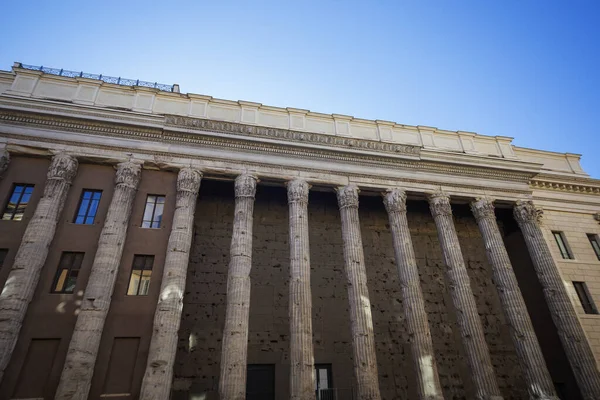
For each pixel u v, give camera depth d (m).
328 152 28.11
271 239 30.03
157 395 18.69
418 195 29.50
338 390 26.12
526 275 32.19
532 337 24.78
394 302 30.58
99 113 24.97
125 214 23.03
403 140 31.59
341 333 28.06
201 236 28.81
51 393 18.50
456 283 25.98
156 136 25.75
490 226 28.98
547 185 33.94
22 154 23.70
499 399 22.11
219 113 28.36
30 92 25.50
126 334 20.56
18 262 20.17
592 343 27.58
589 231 33.28
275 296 28.12
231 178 26.52
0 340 18.23
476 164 30.78
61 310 20.30
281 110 29.77
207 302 26.77
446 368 29.17
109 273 21.05
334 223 32.06
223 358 20.47
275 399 24.86
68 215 22.89
